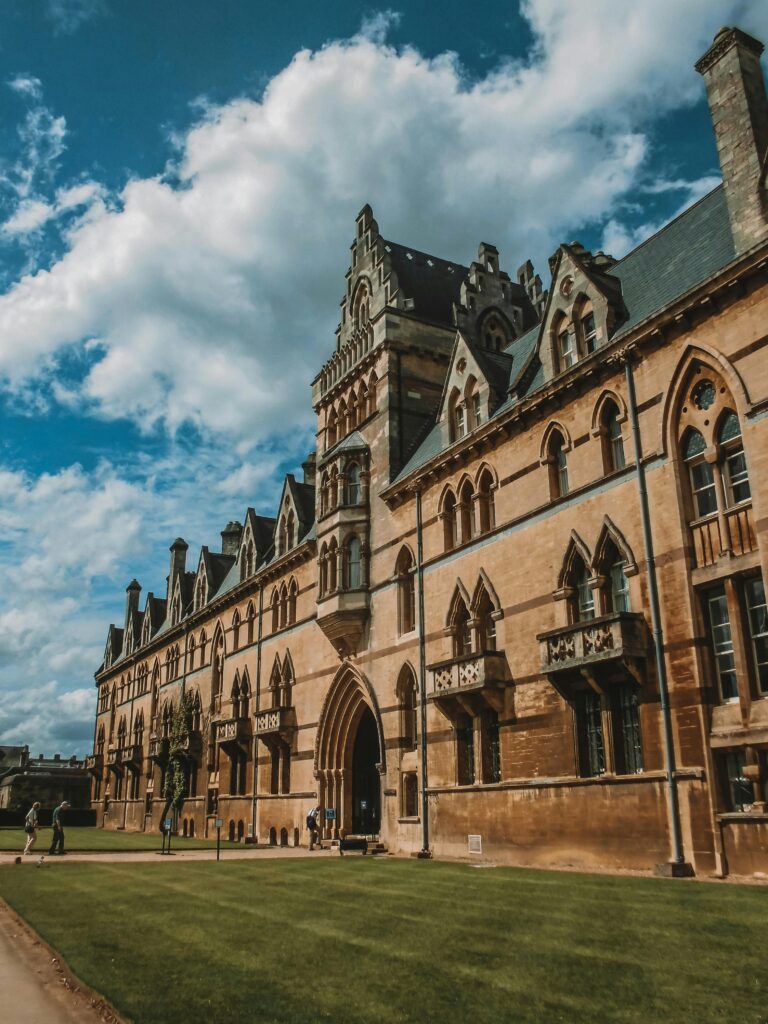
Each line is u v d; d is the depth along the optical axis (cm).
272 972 1104
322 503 4531
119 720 8588
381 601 3969
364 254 4750
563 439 2925
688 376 2444
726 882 1972
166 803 6319
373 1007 934
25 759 14475
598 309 2850
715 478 2317
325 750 4316
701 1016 880
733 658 2212
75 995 1076
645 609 2458
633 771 2477
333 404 4806
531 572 2962
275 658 5062
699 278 2522
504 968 1095
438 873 2381
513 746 2923
